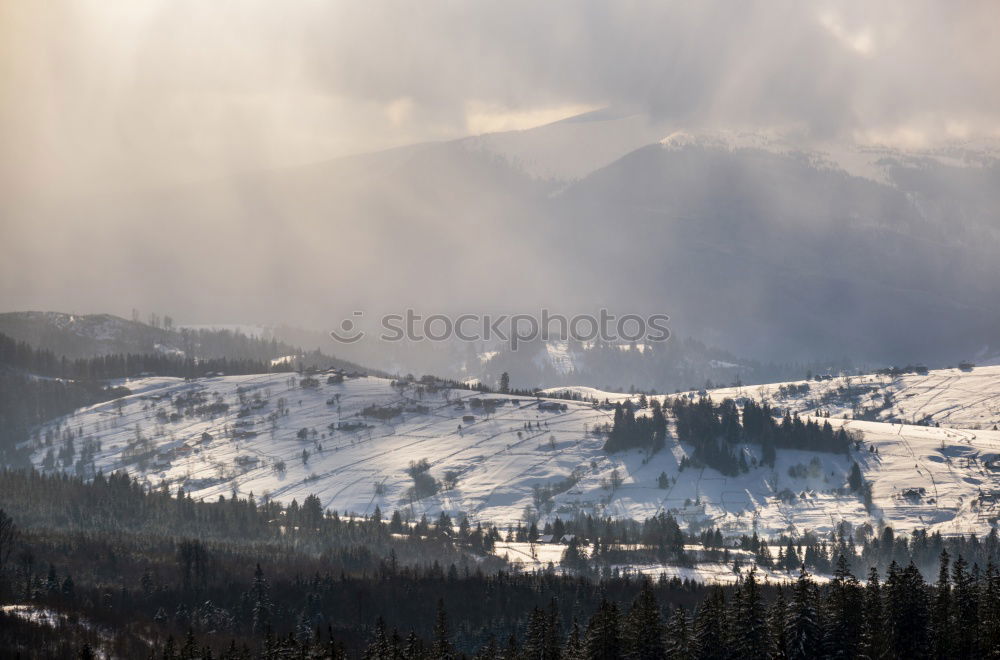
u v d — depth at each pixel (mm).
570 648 187375
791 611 176625
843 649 172375
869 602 181625
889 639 176125
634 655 180375
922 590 181250
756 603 176375
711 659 175000
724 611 180250
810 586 182375
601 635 182000
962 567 188000
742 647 174250
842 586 184000
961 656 174125
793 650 173125
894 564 188250
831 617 176500
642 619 184000
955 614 179125
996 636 171250
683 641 180500
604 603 188500
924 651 175000
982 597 180125
